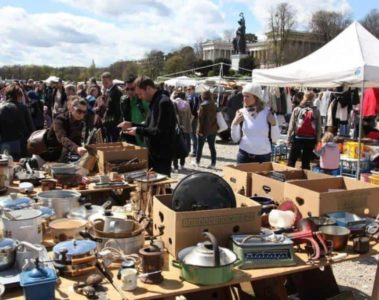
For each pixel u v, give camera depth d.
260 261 2.03
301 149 7.48
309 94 7.42
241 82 21.44
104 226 2.16
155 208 2.30
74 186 3.29
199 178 2.28
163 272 1.94
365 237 2.30
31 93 9.79
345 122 11.16
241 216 2.18
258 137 4.53
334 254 2.21
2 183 3.19
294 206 2.63
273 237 2.13
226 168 3.33
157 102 4.01
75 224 2.25
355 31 7.20
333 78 6.92
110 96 6.92
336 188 3.00
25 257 1.84
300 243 2.25
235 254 1.97
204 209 2.20
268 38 51.44
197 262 1.84
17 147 5.41
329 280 3.11
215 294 2.66
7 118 5.30
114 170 3.62
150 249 1.90
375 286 2.47
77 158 4.00
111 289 1.78
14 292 1.71
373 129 10.75
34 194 3.03
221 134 14.00
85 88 12.34
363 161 7.78
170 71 52.84
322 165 7.29
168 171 4.11
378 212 2.74
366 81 6.52
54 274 1.67
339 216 2.55
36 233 2.08
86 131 7.47
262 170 3.50
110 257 1.95
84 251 1.89
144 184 2.90
